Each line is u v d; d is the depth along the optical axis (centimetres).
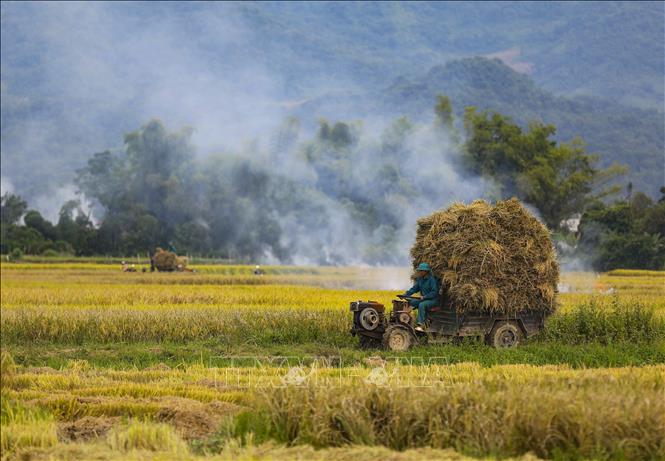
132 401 4228
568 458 3284
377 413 3553
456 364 5300
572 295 10400
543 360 5541
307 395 3669
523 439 3356
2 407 3947
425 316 6091
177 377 5031
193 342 6944
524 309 6138
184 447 3419
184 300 10538
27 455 3362
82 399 4247
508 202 6131
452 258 5962
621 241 19100
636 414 3394
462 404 3503
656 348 5978
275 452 3275
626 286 12988
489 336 6116
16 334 7175
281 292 11756
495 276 6003
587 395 3556
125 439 3478
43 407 4112
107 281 16750
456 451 3328
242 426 3631
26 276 18838
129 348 6781
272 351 6438
